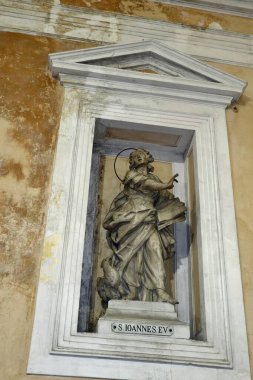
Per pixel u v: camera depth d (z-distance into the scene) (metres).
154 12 5.32
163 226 3.92
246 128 4.62
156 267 3.73
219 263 3.76
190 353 3.31
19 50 4.67
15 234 3.67
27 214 3.77
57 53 4.51
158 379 3.19
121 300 3.56
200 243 3.91
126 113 4.43
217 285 3.66
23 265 3.55
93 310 3.80
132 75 4.50
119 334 3.33
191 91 4.62
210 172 4.22
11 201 3.81
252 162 4.41
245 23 5.45
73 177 3.97
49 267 3.52
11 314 3.35
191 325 3.83
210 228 3.92
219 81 4.68
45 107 4.35
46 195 3.89
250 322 3.59
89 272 3.94
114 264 3.80
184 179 4.60
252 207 4.14
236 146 4.48
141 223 3.87
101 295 3.69
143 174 4.06
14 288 3.45
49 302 3.38
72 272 3.53
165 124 4.44
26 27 4.84
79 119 4.30
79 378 3.14
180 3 5.43
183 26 5.28
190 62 4.72
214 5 5.47
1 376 3.12
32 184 3.92
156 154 4.73
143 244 3.84
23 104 4.33
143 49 4.70
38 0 5.06
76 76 4.51
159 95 4.58
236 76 5.02
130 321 3.40
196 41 5.20
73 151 4.09
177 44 5.14
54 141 4.17
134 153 4.23
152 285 3.69
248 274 3.80
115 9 5.22
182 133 4.52
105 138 4.61
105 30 5.04
